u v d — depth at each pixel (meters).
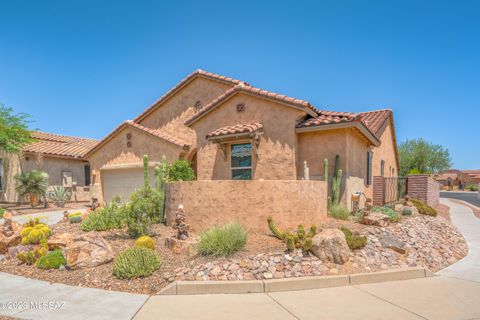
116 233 10.62
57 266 7.86
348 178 12.78
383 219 10.52
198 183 10.05
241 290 6.41
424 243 9.50
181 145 17.08
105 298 6.12
